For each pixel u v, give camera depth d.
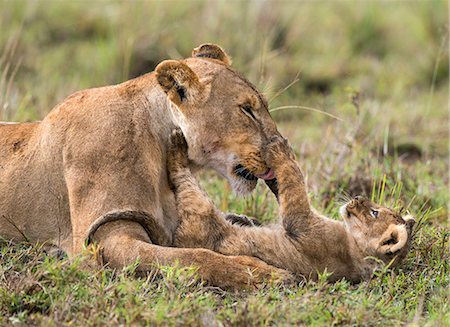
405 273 10.12
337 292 9.25
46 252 10.30
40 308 8.63
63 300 8.53
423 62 21.81
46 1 21.59
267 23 20.89
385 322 8.58
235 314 8.41
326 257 10.05
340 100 17.67
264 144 10.29
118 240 9.39
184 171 10.22
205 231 10.01
